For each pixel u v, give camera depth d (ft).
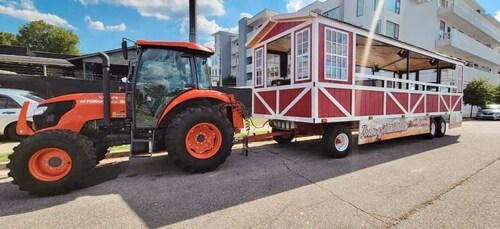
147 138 15.66
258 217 10.38
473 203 11.77
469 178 15.30
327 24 19.48
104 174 15.94
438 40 67.10
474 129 40.40
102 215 10.48
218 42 158.61
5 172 16.44
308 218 10.31
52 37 141.79
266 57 25.44
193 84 17.01
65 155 12.81
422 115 28.68
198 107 16.49
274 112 23.67
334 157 20.29
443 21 72.28
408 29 72.54
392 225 9.80
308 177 15.47
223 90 46.80
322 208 11.23
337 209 11.12
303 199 12.18
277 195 12.66
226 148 16.69
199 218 10.27
